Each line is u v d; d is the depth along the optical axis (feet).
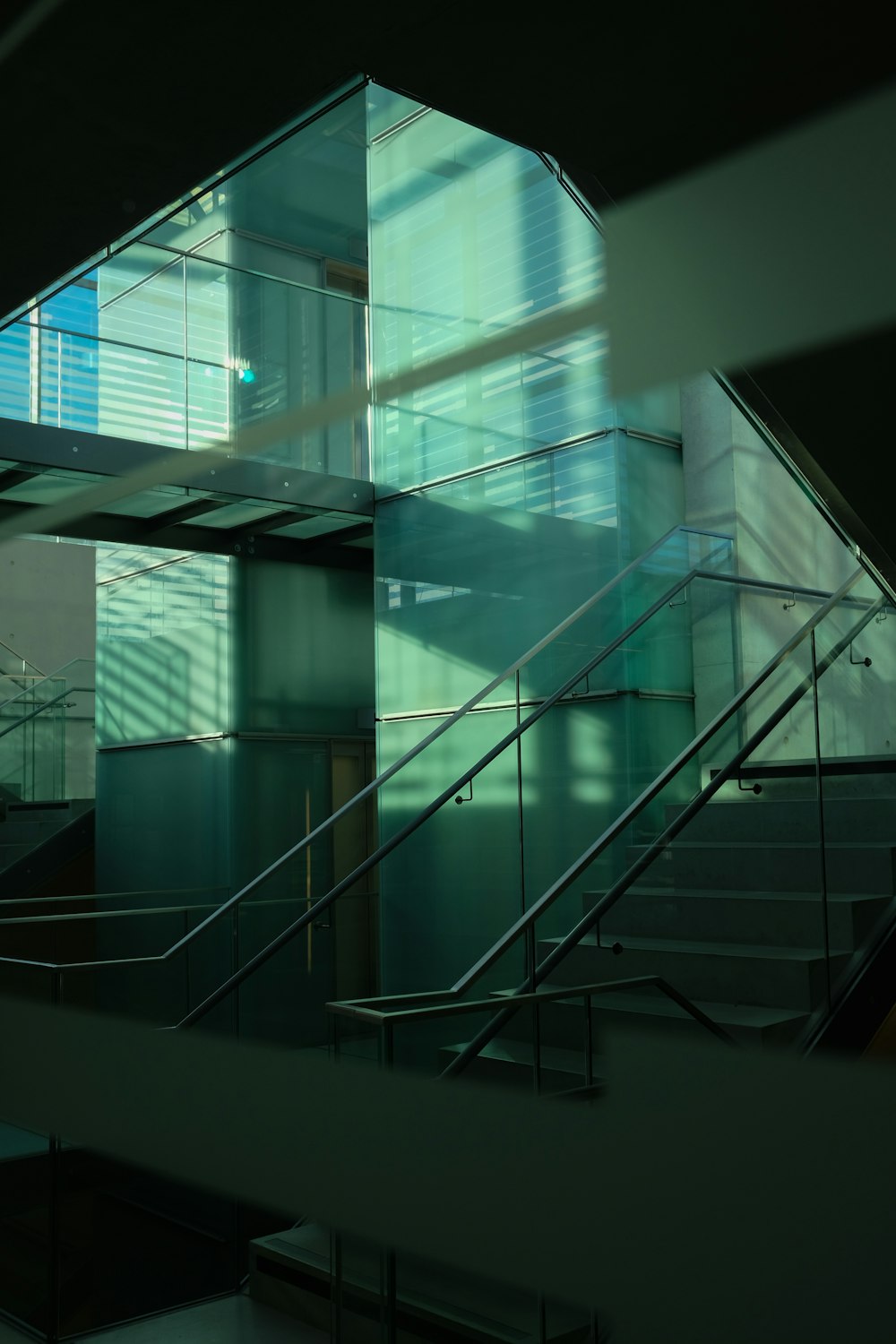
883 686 18.71
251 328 28.17
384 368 29.43
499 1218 12.14
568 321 24.99
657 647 23.72
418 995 13.09
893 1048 15.40
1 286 12.23
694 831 16.85
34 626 48.03
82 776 37.47
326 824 21.80
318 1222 13.73
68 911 32.78
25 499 26.63
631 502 24.20
